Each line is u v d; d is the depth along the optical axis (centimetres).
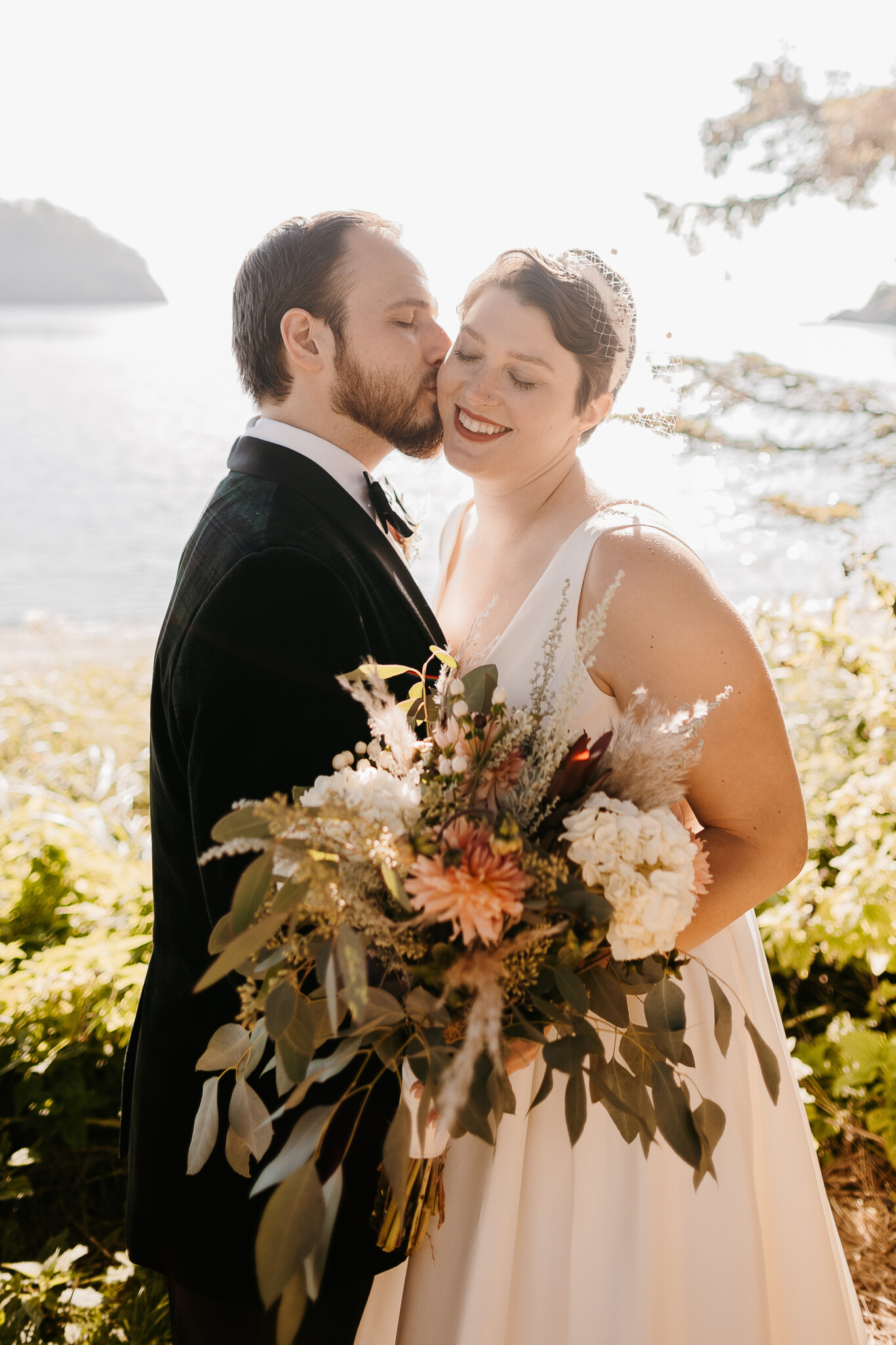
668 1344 146
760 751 146
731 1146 153
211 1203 149
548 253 164
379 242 169
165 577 1474
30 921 301
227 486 162
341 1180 113
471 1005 114
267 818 110
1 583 1410
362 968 104
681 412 345
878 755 307
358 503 167
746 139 382
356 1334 148
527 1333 145
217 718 139
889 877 268
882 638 328
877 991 278
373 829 111
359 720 144
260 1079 148
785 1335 161
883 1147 254
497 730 127
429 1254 151
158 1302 217
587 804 121
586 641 125
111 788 503
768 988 171
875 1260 231
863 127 384
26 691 693
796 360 375
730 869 150
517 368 160
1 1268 231
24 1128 259
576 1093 121
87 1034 257
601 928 113
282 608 140
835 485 373
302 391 170
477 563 190
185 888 162
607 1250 144
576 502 168
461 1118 110
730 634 144
